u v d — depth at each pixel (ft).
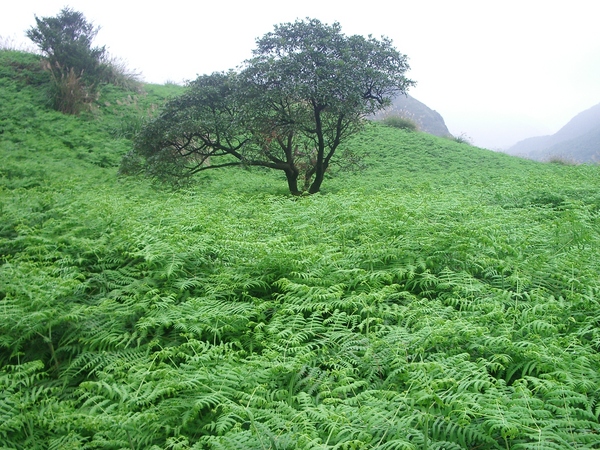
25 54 89.86
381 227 23.71
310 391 12.59
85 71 84.33
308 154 52.08
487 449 10.26
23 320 15.62
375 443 10.16
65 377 14.62
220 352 14.07
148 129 47.34
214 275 19.85
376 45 46.93
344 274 19.06
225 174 63.26
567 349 13.56
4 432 11.83
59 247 23.47
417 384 11.98
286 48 46.47
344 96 43.73
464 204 31.48
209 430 11.67
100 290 19.84
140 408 12.48
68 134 67.72
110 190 42.50
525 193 38.93
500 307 16.03
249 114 44.37
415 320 15.60
